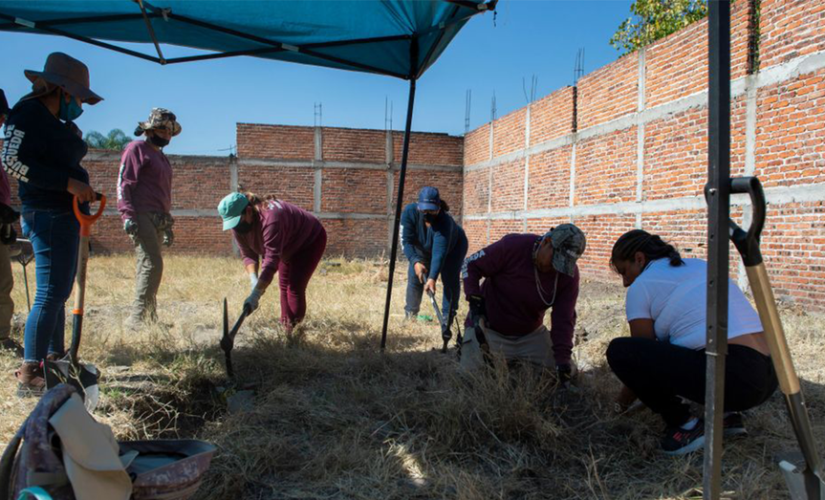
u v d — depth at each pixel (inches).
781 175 302.0
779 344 67.1
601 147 454.0
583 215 479.5
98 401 115.7
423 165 720.3
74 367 112.2
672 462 105.5
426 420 122.0
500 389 122.1
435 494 94.5
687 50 362.9
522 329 149.4
